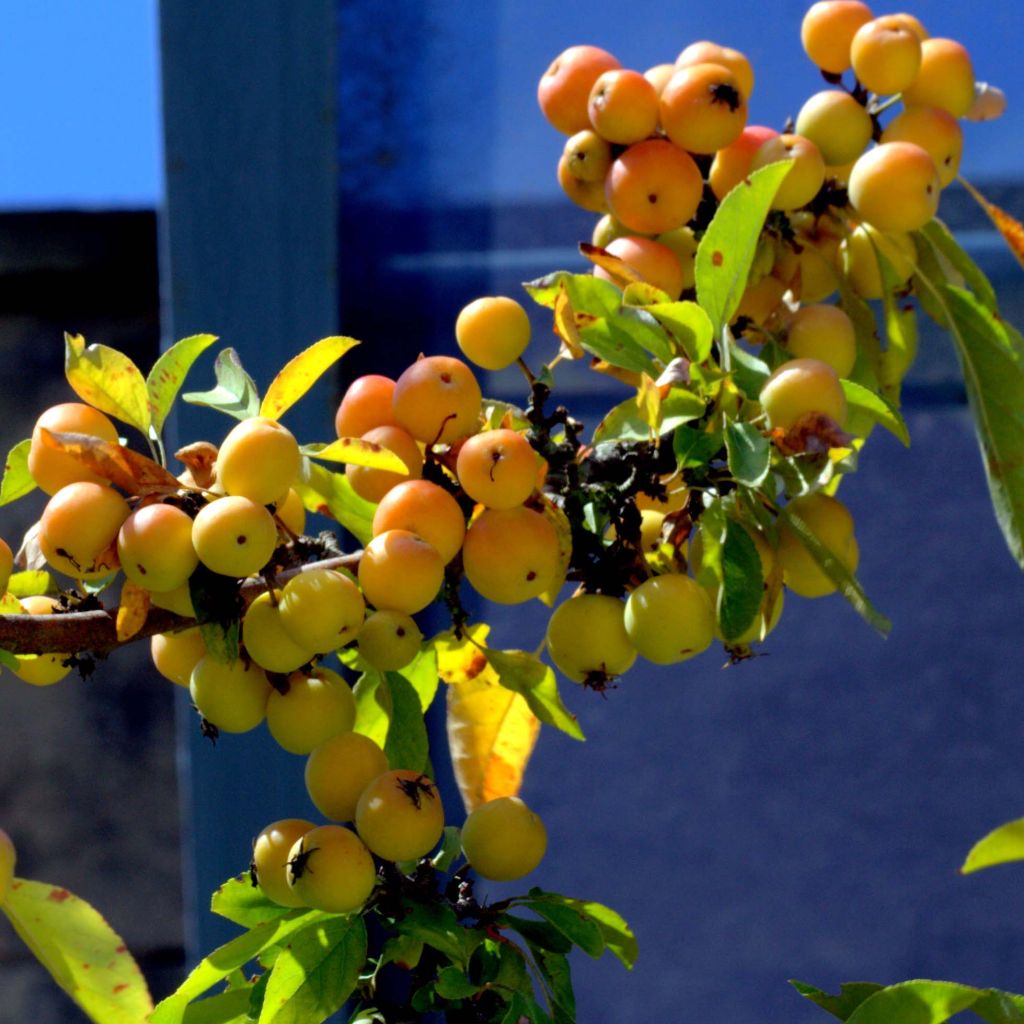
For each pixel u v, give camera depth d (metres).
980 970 1.98
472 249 1.94
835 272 1.63
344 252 1.91
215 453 1.49
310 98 1.85
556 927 1.51
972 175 1.95
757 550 1.52
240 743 1.84
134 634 1.47
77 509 1.46
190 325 1.84
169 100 1.84
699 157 1.61
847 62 1.63
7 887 1.48
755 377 1.52
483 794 1.57
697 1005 1.97
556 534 1.50
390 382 1.52
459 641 1.55
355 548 1.82
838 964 1.97
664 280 1.59
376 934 1.69
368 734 1.56
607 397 1.96
